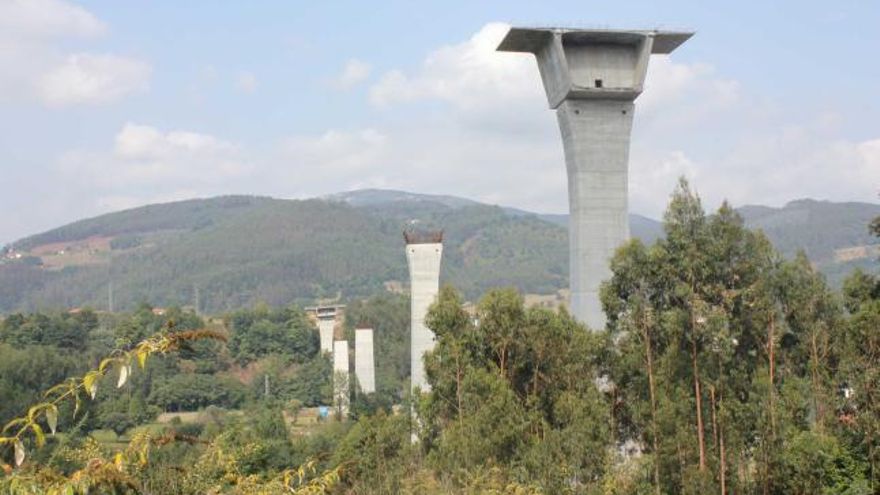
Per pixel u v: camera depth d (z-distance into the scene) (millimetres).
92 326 147875
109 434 82812
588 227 52781
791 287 39000
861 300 39219
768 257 33844
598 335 38844
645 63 53219
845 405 34188
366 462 43938
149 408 104438
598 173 53062
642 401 34000
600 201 52969
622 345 36344
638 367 34188
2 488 7512
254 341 164750
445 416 41094
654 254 32969
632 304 33625
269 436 74188
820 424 34719
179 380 130500
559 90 53531
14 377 77000
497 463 33562
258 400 140500
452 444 34406
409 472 42219
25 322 130250
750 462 34812
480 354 40906
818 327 38656
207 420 111500
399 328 186500
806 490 31516
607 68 53938
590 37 53281
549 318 40156
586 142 53094
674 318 31875
